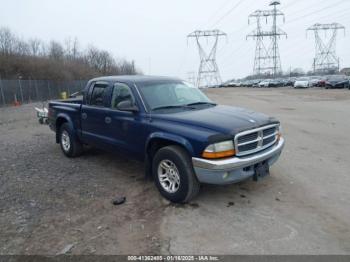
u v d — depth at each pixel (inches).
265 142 180.2
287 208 167.3
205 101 225.5
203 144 157.5
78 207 175.8
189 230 146.7
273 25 2942.9
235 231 144.8
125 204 178.1
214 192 190.5
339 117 519.8
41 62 1711.4
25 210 173.0
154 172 185.6
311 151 287.0
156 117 186.9
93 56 3267.7
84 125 252.4
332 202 173.5
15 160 275.7
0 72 1477.6
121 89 215.5
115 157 277.9
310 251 128.1
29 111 868.6
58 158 279.6
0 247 137.7
